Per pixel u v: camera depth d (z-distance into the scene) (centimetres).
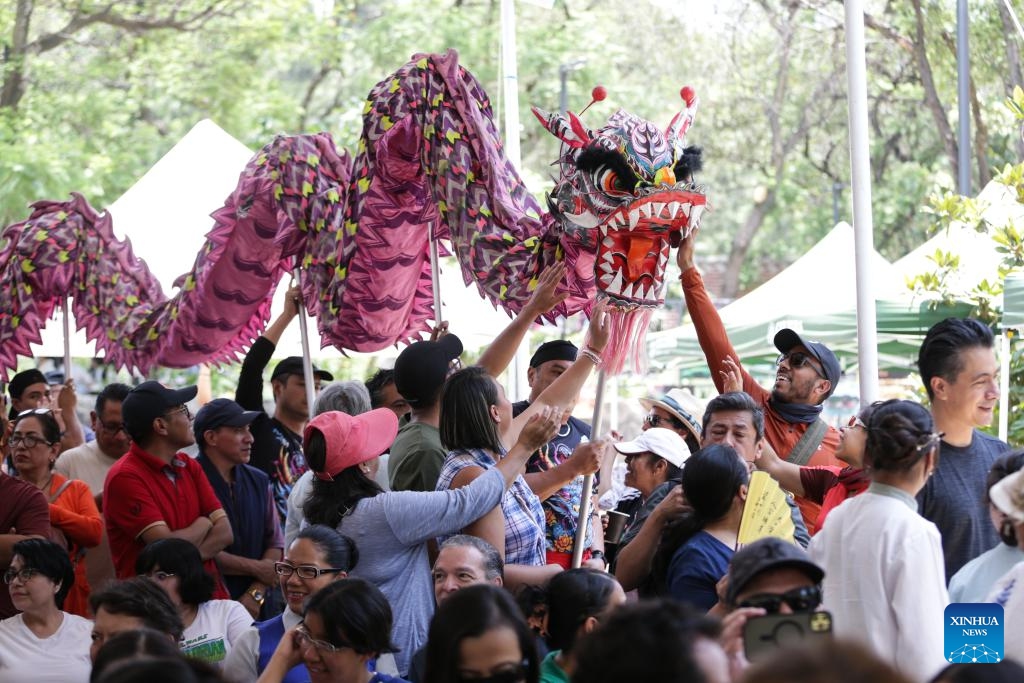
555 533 541
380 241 631
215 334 777
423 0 2217
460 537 434
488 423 479
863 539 366
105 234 844
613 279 489
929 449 371
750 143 2412
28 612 526
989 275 904
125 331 809
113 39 2230
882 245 2281
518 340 531
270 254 738
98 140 2145
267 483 668
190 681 274
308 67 2681
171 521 602
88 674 524
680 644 245
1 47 2086
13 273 833
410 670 450
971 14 1653
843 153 2456
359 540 461
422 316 695
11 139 1997
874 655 205
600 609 389
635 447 544
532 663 341
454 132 586
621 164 479
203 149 1010
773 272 2662
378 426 477
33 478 638
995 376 441
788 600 318
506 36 878
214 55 2233
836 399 1847
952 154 1780
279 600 648
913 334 975
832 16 2116
